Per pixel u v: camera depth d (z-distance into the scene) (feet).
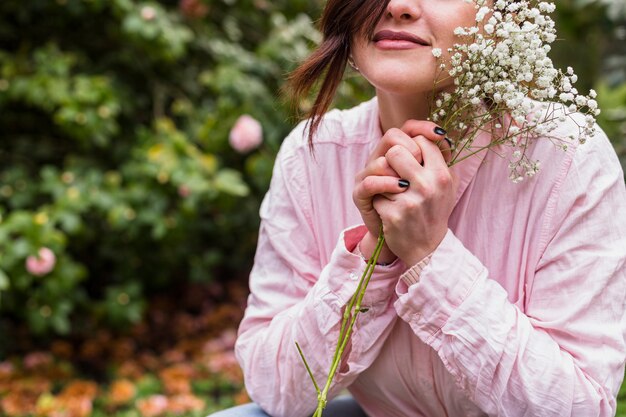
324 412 4.87
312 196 4.53
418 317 3.89
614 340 3.87
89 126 10.50
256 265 4.78
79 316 11.68
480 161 4.04
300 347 4.20
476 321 3.78
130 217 10.52
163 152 10.47
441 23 3.73
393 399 4.47
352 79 8.37
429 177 3.72
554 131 3.99
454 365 3.88
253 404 4.76
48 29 11.91
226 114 11.23
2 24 11.70
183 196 10.48
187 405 9.54
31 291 10.09
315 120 4.40
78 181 10.68
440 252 3.82
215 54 12.11
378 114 4.42
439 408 4.36
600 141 4.06
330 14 4.02
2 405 9.60
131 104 11.80
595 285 3.87
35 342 11.54
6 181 11.05
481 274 3.86
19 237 10.19
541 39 3.62
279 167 4.69
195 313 13.16
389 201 3.78
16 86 10.66
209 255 12.40
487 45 3.58
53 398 9.79
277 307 4.57
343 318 4.06
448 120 3.79
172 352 11.44
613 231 3.96
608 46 12.03
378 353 4.22
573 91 3.61
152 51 11.19
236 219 12.25
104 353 11.35
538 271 4.02
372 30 3.84
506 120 4.06
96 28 12.06
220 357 10.96
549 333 3.94
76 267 10.12
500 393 3.81
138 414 9.40
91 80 10.69
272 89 12.00
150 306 12.95
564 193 3.94
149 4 10.96
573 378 3.78
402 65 3.78
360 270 3.99
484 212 4.09
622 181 4.08
